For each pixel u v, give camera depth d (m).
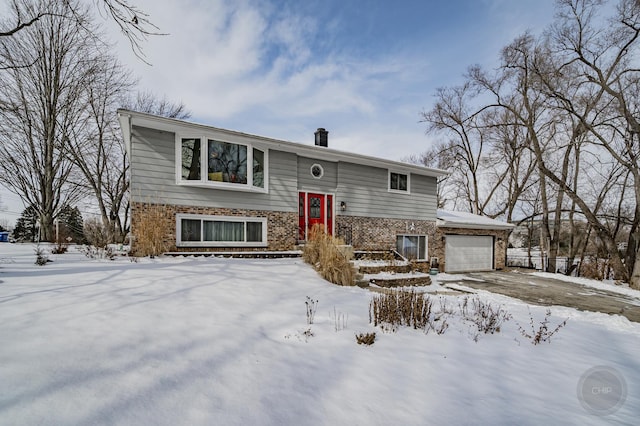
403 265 11.42
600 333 5.43
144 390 2.36
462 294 9.75
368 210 13.38
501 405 2.68
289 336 3.87
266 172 10.76
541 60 14.95
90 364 2.63
